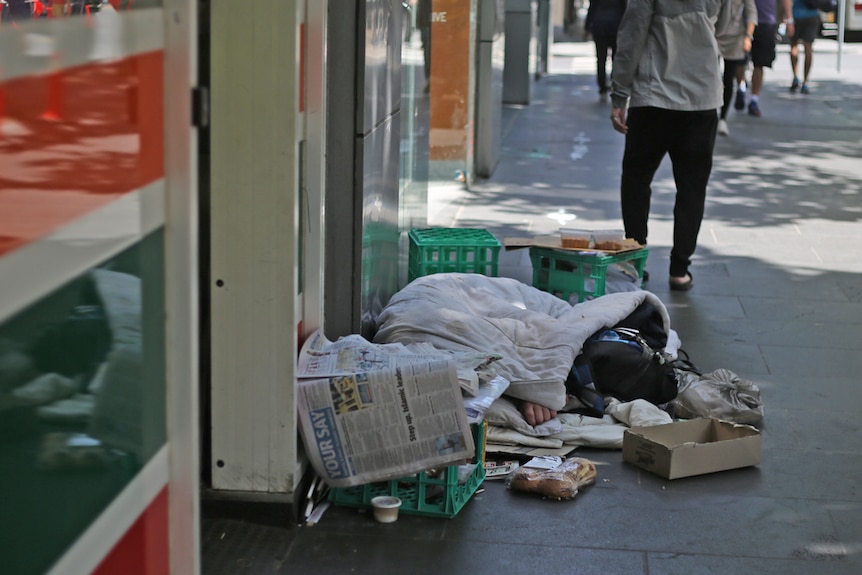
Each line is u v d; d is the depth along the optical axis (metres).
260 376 3.51
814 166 10.89
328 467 3.60
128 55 1.76
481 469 3.96
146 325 1.88
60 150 1.53
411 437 3.59
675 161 6.53
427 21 6.98
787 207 9.09
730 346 5.66
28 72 1.44
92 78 1.63
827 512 3.83
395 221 5.35
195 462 2.11
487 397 3.78
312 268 3.83
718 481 4.06
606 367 4.68
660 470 4.05
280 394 3.51
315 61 3.68
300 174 3.75
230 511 3.60
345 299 4.29
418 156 6.77
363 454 3.60
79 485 1.65
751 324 6.04
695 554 3.50
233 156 3.36
